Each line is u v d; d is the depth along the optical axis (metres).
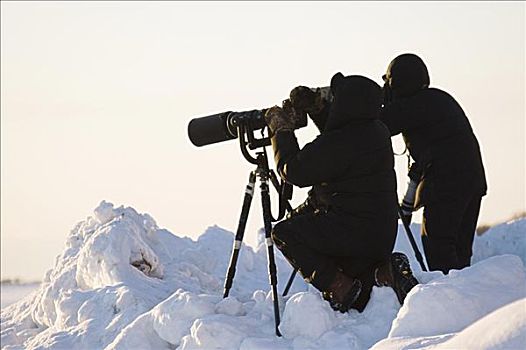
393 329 10.26
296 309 10.99
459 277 10.75
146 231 16.42
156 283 14.77
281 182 12.00
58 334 13.32
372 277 11.52
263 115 11.95
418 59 14.38
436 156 14.35
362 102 11.27
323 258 11.40
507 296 10.44
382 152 11.38
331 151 11.17
